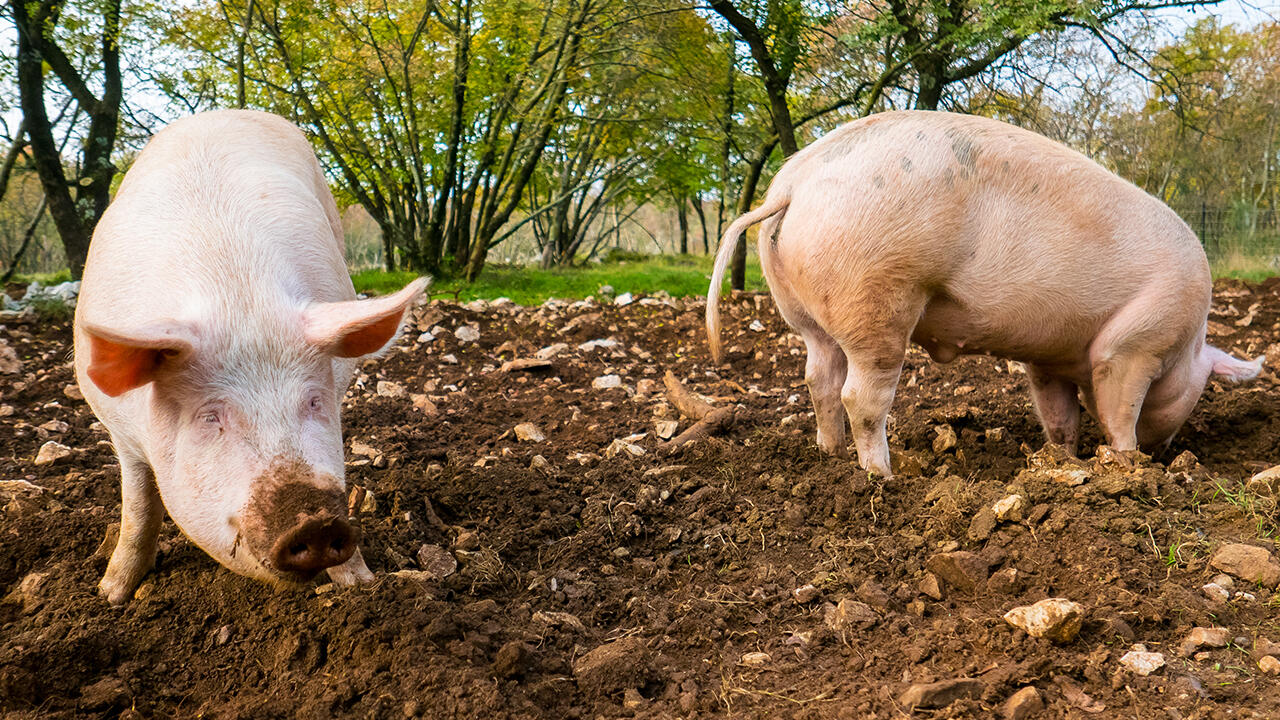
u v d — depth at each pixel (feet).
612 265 93.86
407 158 68.18
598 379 23.45
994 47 37.45
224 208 10.38
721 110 48.14
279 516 8.13
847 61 41.42
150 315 9.09
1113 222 14.46
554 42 56.54
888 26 35.27
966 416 18.43
